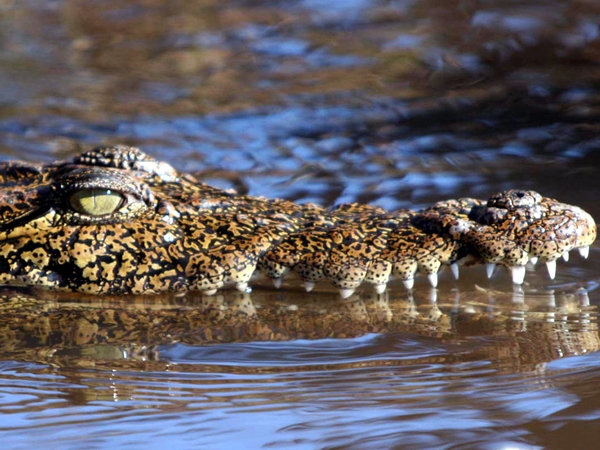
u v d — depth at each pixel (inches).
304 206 657.0
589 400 441.7
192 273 597.3
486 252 581.3
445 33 1614.2
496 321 563.8
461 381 474.3
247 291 618.5
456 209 616.4
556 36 1556.3
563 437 406.9
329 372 494.0
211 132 1147.3
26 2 1973.4
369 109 1237.1
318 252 594.2
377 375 486.9
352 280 583.5
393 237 602.9
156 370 501.7
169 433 421.4
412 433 414.3
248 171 990.4
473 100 1259.8
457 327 554.6
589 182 905.5
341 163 1016.2
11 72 1441.9
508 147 1053.8
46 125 1169.4
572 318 567.2
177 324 566.9
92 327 562.3
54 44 1643.7
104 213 599.2
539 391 455.8
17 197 600.1
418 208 846.5
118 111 1240.2
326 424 426.6
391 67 1438.2
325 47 1568.7
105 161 657.0
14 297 598.5
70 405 455.8
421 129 1142.3
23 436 420.8
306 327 558.6
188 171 987.9
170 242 602.9
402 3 1839.3
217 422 432.1
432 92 1307.8
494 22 1658.5
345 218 633.6
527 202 599.8
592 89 1285.7
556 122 1146.0
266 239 604.7
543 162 987.9
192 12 1871.3
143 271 599.8
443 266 603.5
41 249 597.9
